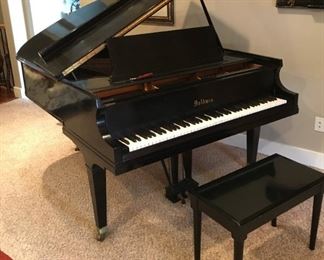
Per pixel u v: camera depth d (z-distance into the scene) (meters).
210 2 3.15
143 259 2.09
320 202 1.97
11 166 3.15
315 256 2.07
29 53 2.55
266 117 2.39
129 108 1.97
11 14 4.51
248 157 2.79
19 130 3.87
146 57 2.19
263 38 2.98
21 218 2.47
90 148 2.01
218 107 2.31
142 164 1.95
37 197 2.71
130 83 2.06
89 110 1.91
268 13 2.88
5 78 5.17
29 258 2.13
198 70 2.28
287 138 3.12
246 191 1.82
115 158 1.84
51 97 2.28
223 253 2.11
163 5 2.36
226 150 3.34
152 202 2.61
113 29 2.25
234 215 1.65
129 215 2.47
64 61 2.17
